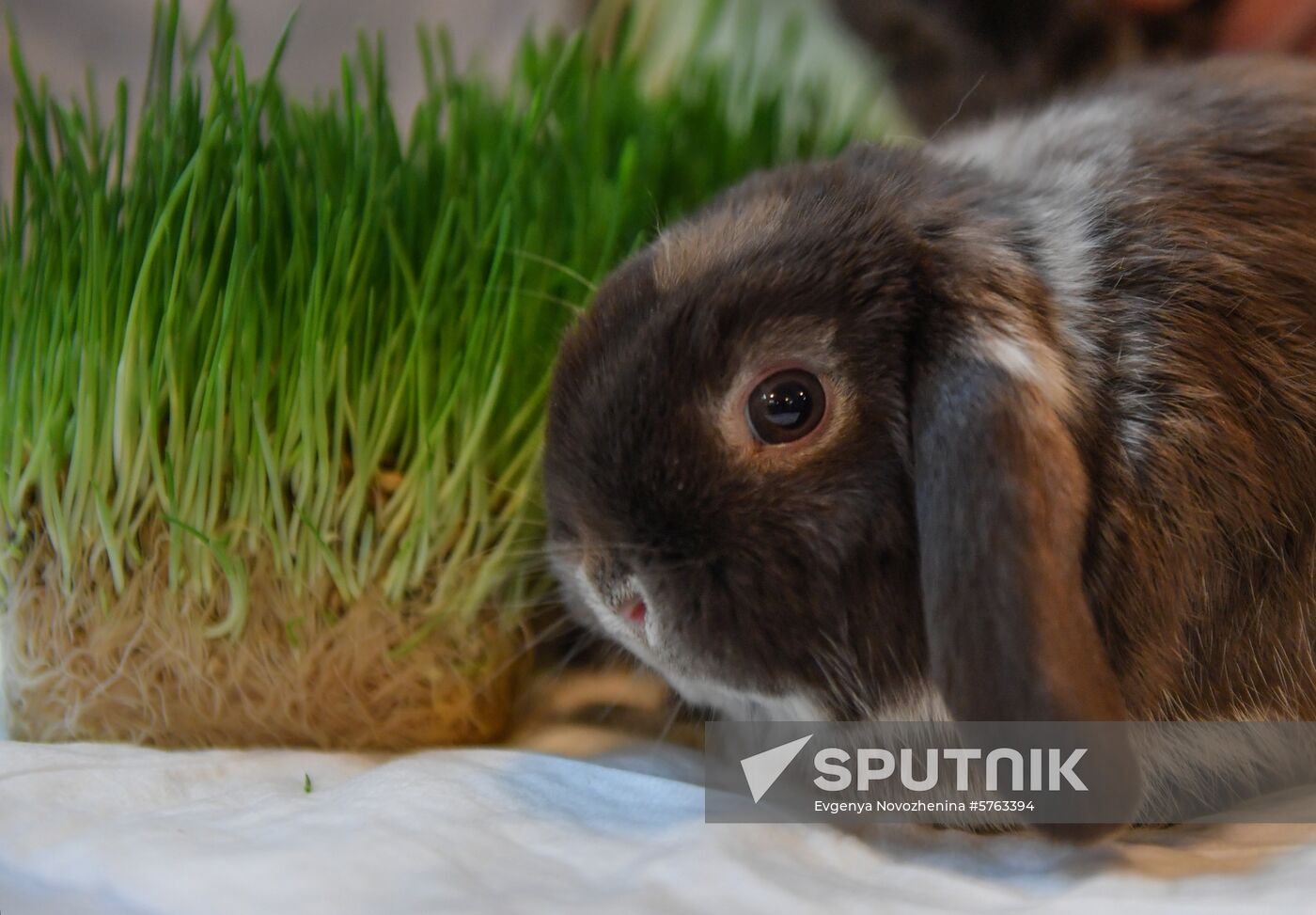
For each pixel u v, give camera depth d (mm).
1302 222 359
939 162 374
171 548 375
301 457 378
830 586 325
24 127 382
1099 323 341
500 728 416
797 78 597
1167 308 342
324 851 294
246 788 348
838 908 287
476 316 393
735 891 292
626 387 331
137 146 380
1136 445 332
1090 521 320
